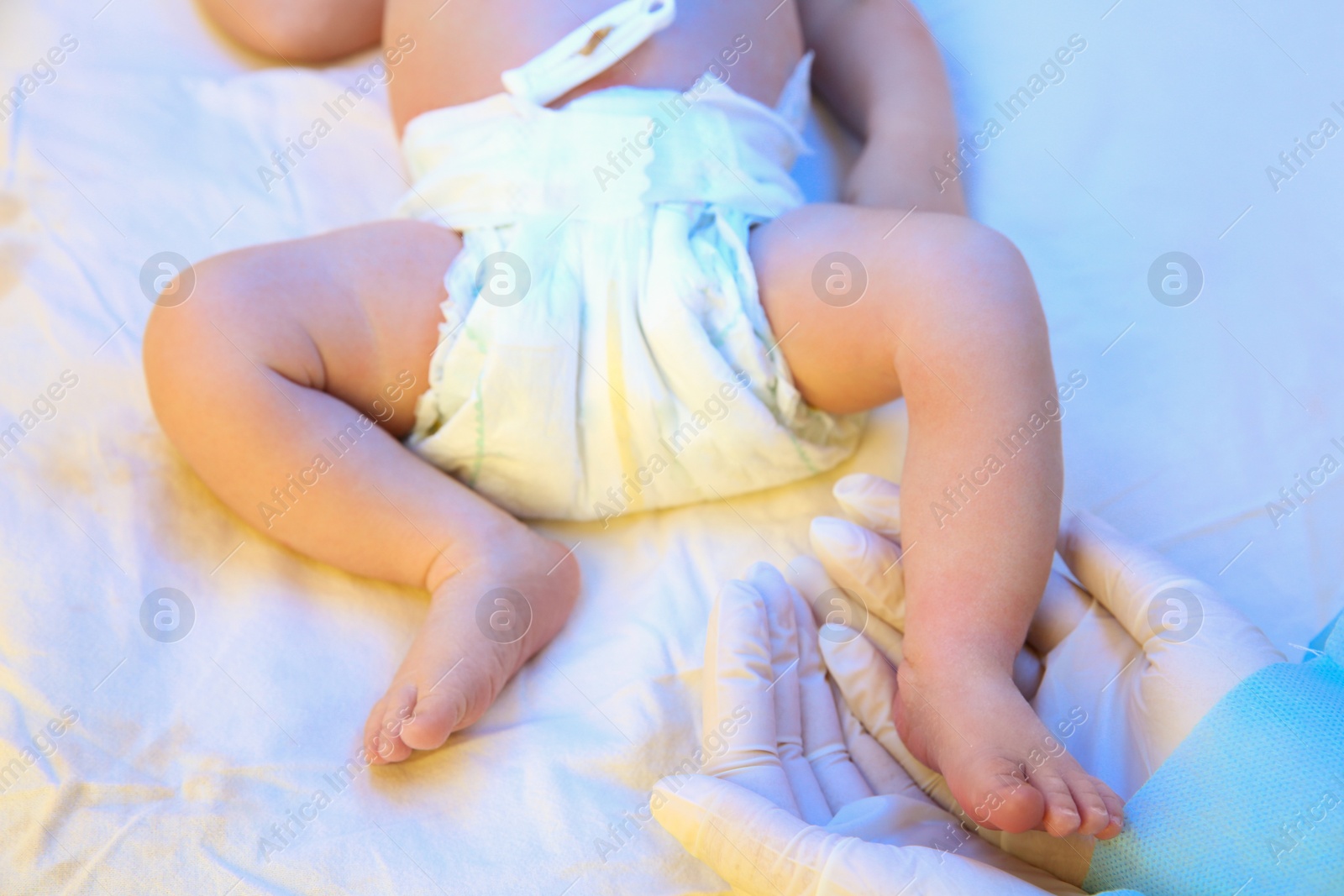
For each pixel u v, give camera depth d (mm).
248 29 1750
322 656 1176
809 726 1146
